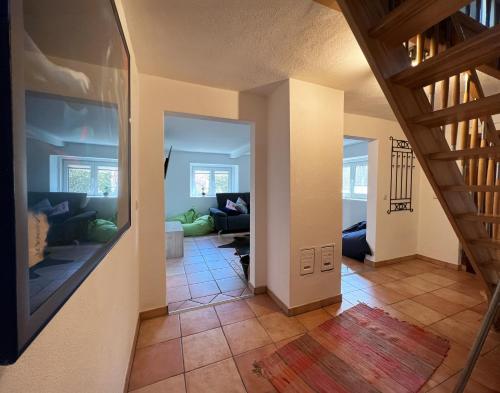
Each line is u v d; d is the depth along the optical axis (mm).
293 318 2049
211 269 3225
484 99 913
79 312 637
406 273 3074
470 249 1647
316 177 2180
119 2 1125
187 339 1763
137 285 1864
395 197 3389
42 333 452
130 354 1479
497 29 736
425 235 3531
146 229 2010
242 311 2152
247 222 5473
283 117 2135
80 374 648
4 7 285
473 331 1857
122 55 1061
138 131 1930
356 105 2695
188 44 1562
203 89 2156
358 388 1350
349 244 3613
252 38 1504
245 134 4285
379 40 1065
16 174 305
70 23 504
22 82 321
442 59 902
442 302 2318
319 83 2123
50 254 417
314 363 1533
